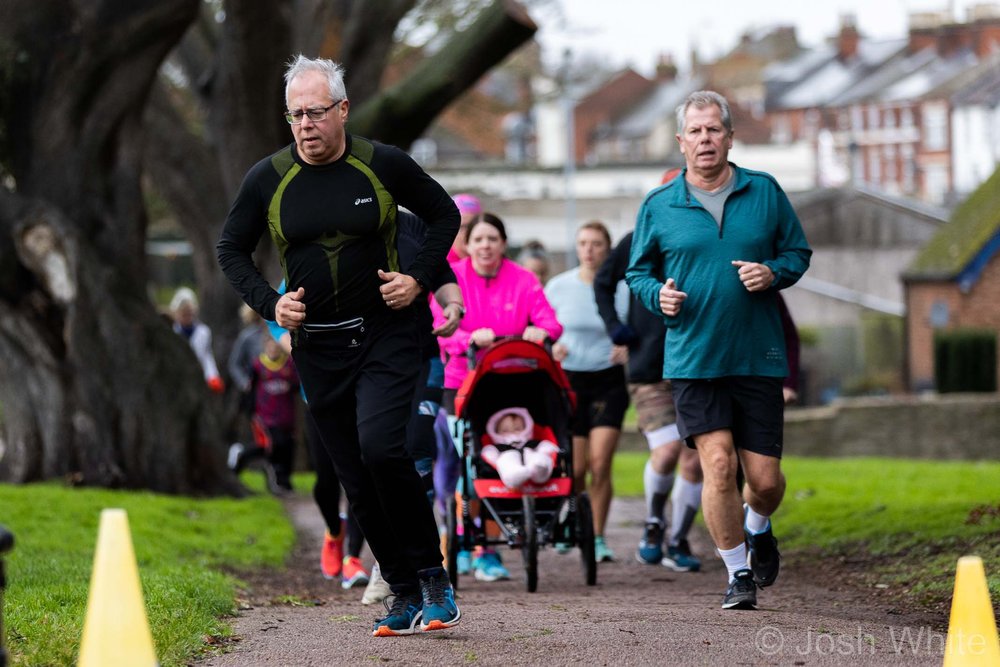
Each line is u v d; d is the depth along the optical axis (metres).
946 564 14.11
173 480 24.22
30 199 24.02
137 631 7.05
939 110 161.00
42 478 23.81
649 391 16.48
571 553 18.42
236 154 29.59
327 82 9.33
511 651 9.62
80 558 15.43
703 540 19.77
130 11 24.03
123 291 24.47
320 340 9.55
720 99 11.84
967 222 72.06
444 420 15.27
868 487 23.34
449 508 14.41
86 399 23.81
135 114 25.09
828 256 87.62
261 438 27.34
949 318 69.81
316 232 9.40
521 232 94.25
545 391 14.95
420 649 9.75
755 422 11.72
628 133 162.25
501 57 28.55
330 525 15.46
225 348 34.09
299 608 13.02
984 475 24.53
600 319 17.08
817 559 16.36
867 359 76.81
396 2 32.03
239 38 28.19
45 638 9.68
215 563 16.53
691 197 11.83
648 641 9.95
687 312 11.65
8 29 23.86
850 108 168.62
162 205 48.19
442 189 9.78
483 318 15.08
